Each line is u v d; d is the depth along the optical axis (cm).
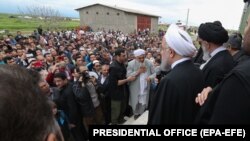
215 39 275
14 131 58
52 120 69
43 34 2748
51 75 590
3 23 6169
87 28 4634
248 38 135
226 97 124
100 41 2581
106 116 634
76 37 2720
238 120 120
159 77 689
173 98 209
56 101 460
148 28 5416
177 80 212
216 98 146
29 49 1255
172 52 230
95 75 714
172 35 228
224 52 278
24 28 5184
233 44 379
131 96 653
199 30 294
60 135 72
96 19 4819
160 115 214
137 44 2236
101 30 4619
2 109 57
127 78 623
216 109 130
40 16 5175
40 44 1686
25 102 61
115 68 606
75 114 489
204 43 291
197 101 184
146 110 669
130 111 695
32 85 65
